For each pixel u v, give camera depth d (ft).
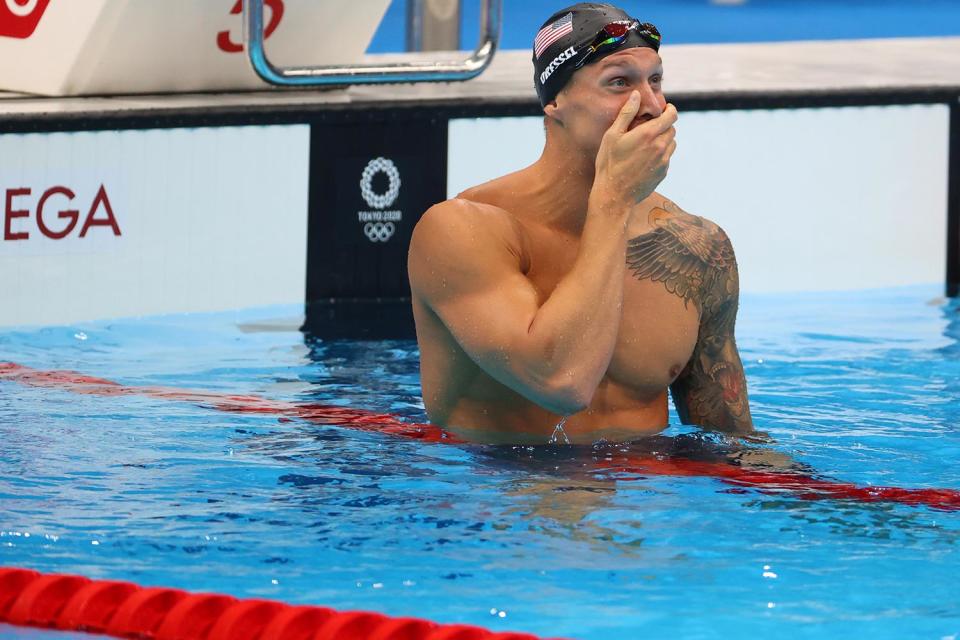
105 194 50.65
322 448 33.50
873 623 23.71
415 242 31.73
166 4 52.47
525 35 131.44
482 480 30.76
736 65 69.51
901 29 144.66
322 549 26.94
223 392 39.81
